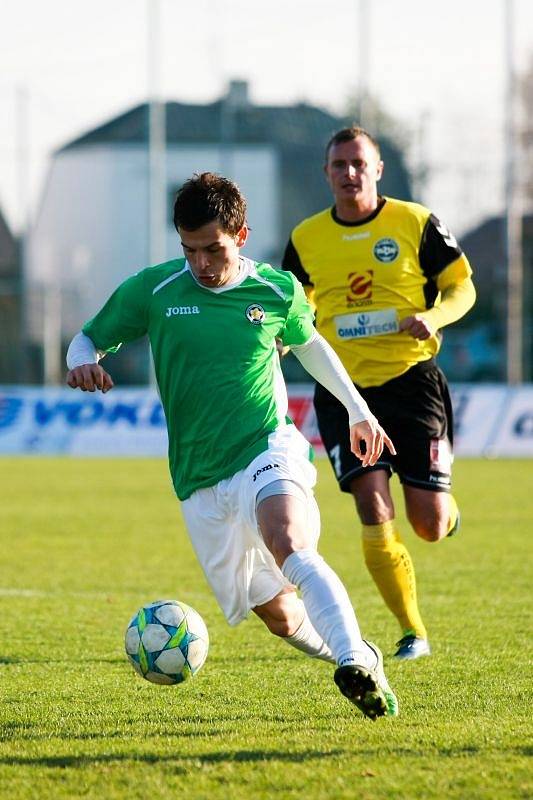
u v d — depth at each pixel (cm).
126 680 2294
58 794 1515
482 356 12825
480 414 9381
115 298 1922
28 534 5012
